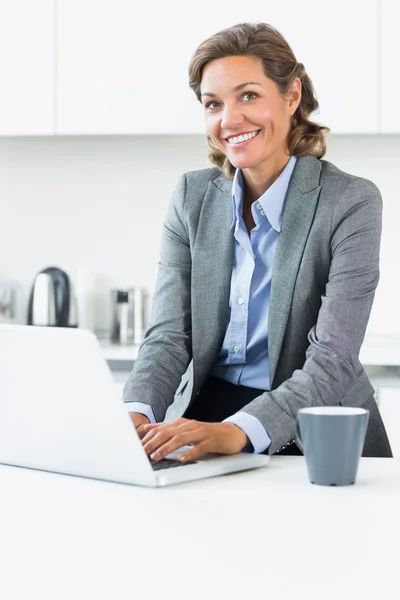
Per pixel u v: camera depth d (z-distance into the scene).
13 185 4.12
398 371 3.29
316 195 1.96
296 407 1.70
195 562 1.00
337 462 1.39
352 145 3.91
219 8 3.58
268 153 1.94
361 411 1.43
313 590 0.92
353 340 1.84
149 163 4.05
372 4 3.49
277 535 1.11
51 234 4.11
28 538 1.11
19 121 3.70
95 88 3.66
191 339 2.12
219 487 1.40
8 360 1.53
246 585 0.93
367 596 0.90
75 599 0.91
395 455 3.22
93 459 1.47
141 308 3.92
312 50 3.52
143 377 1.99
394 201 3.90
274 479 1.47
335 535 1.11
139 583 0.94
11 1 3.67
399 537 1.10
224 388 2.10
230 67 1.87
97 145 4.07
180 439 1.56
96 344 1.40
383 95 3.51
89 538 1.11
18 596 0.92
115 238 4.08
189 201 2.13
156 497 1.33
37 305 3.84
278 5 3.53
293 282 1.94
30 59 3.68
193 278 2.07
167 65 3.63
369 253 1.90
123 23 3.63
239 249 2.06
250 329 2.05
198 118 3.63
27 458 1.58
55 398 1.48
